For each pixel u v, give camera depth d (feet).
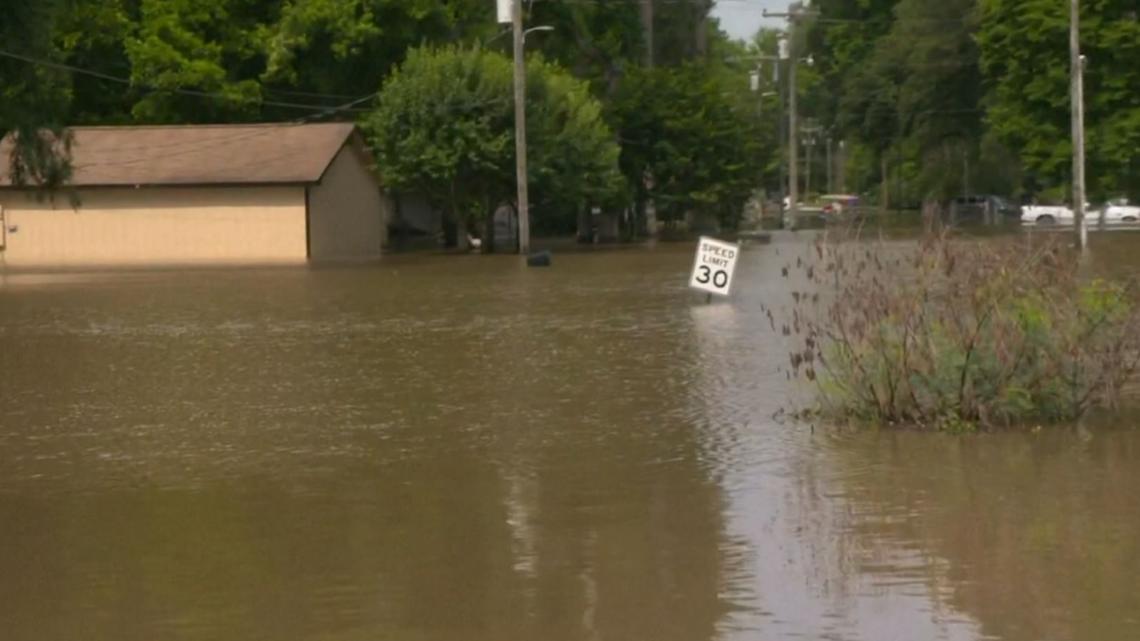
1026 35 280.10
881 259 80.79
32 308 151.12
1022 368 68.08
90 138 274.16
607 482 59.41
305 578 46.01
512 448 67.46
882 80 406.21
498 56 276.62
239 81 298.97
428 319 130.62
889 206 484.74
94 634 40.75
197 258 265.54
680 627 40.27
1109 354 68.59
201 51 287.89
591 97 307.58
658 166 346.54
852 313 73.26
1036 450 63.21
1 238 269.44
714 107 351.05
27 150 194.39
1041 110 285.84
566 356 101.14
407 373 94.07
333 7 286.66
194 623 41.57
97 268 240.94
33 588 45.52
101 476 62.95
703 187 352.28
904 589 43.27
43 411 81.05
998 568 45.29
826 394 76.54
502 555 48.32
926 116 391.04
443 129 266.57
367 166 283.38
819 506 54.03
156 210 266.16
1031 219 362.94
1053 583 43.55
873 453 63.46
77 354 107.65
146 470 64.08
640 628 40.24
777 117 604.49
